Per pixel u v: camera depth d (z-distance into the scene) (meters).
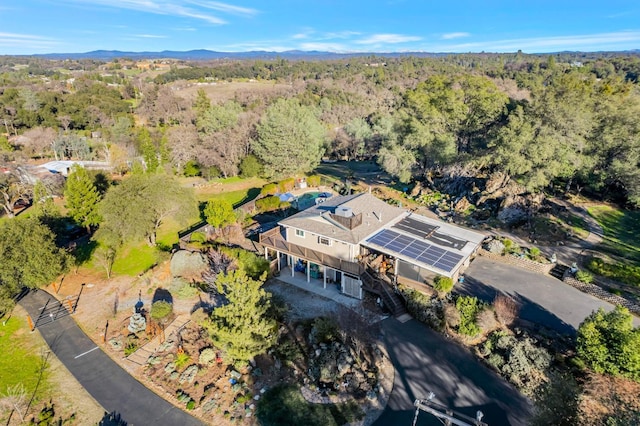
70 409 21.23
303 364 23.92
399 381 22.47
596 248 36.62
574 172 44.75
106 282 35.12
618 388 20.50
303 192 56.75
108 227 35.84
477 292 30.72
